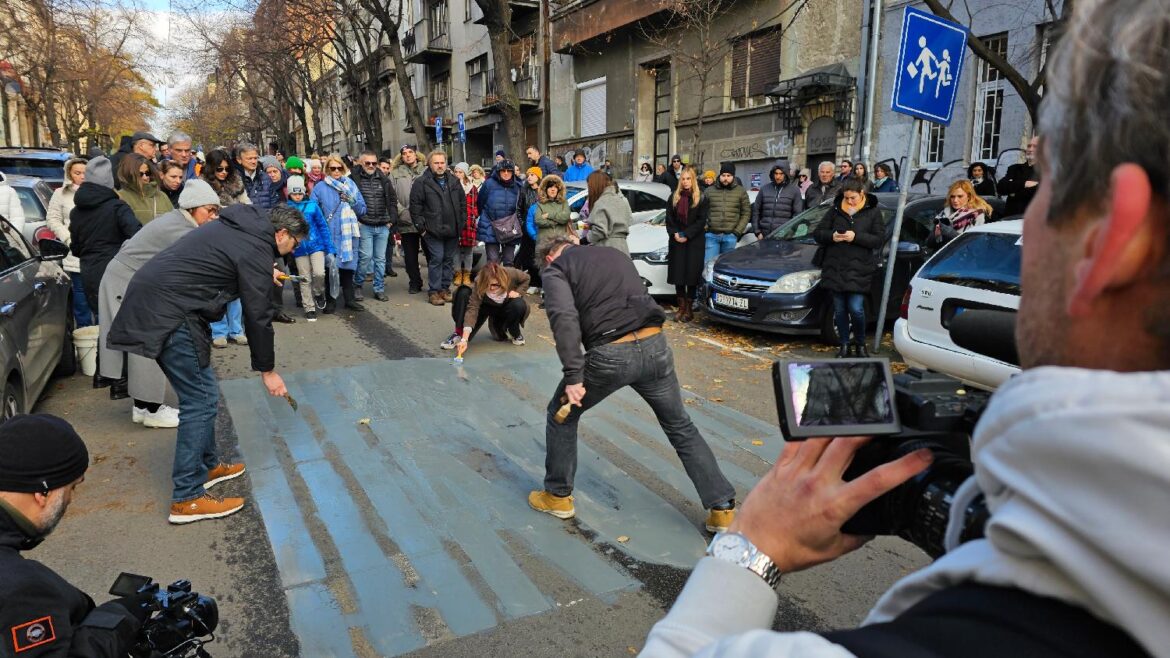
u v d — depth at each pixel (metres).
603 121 20.25
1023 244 0.56
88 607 1.70
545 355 6.95
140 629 1.67
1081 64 0.49
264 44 24.52
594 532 3.60
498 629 2.84
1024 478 0.45
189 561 3.35
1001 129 11.14
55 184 11.38
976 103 11.52
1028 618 0.44
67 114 32.59
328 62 36.44
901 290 7.53
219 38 25.95
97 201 5.85
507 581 3.17
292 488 4.07
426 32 29.30
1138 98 0.44
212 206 4.77
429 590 3.10
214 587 3.14
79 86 28.50
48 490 1.68
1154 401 0.39
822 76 12.85
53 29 20.48
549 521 3.71
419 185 9.08
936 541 0.67
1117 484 0.39
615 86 19.50
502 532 3.59
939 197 8.30
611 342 3.38
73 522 3.70
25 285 5.02
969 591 0.49
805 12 13.84
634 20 17.30
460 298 6.98
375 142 24.69
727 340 7.71
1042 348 0.53
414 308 9.20
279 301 8.32
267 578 3.20
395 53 18.94
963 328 0.82
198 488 3.72
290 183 8.11
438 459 4.48
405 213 10.13
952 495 0.65
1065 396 0.43
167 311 3.49
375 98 24.69
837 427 0.73
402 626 2.86
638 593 3.09
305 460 4.45
